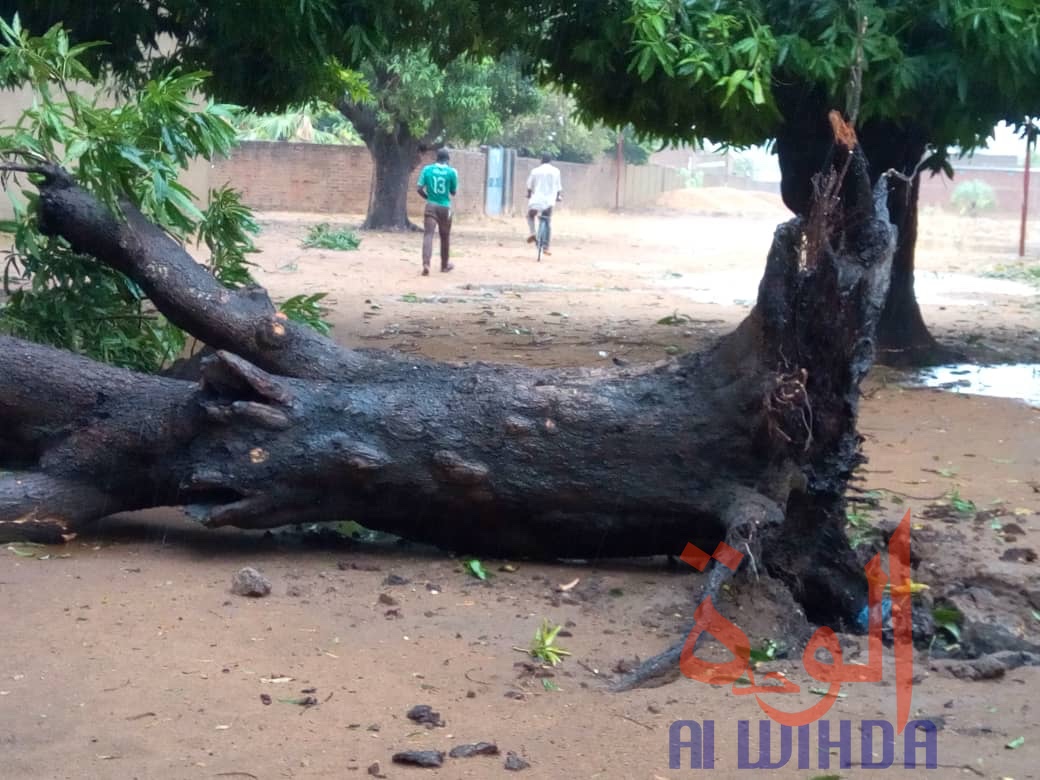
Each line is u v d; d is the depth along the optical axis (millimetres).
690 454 5180
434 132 29438
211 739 3629
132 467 5621
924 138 11062
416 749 3604
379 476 5344
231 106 7207
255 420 5383
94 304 7258
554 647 4469
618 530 5355
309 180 37625
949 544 5785
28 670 4098
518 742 3689
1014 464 7559
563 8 10047
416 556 5672
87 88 16953
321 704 3906
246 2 8844
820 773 3543
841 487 5168
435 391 5488
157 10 10516
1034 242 37281
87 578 5098
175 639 4414
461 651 4414
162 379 5887
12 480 5629
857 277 4941
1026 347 12969
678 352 11500
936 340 13141
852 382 5043
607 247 28406
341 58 10867
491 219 39000
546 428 5281
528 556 5625
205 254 19641
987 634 4832
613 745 3693
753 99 8742
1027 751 3715
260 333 5902
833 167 5141
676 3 8781
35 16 9430
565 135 50781
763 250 28719
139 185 7102
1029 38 8703
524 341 12070
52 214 6504
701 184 75000
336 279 17969
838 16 8953
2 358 5797
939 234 39250
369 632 4570
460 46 10547
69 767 3430
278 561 5461
